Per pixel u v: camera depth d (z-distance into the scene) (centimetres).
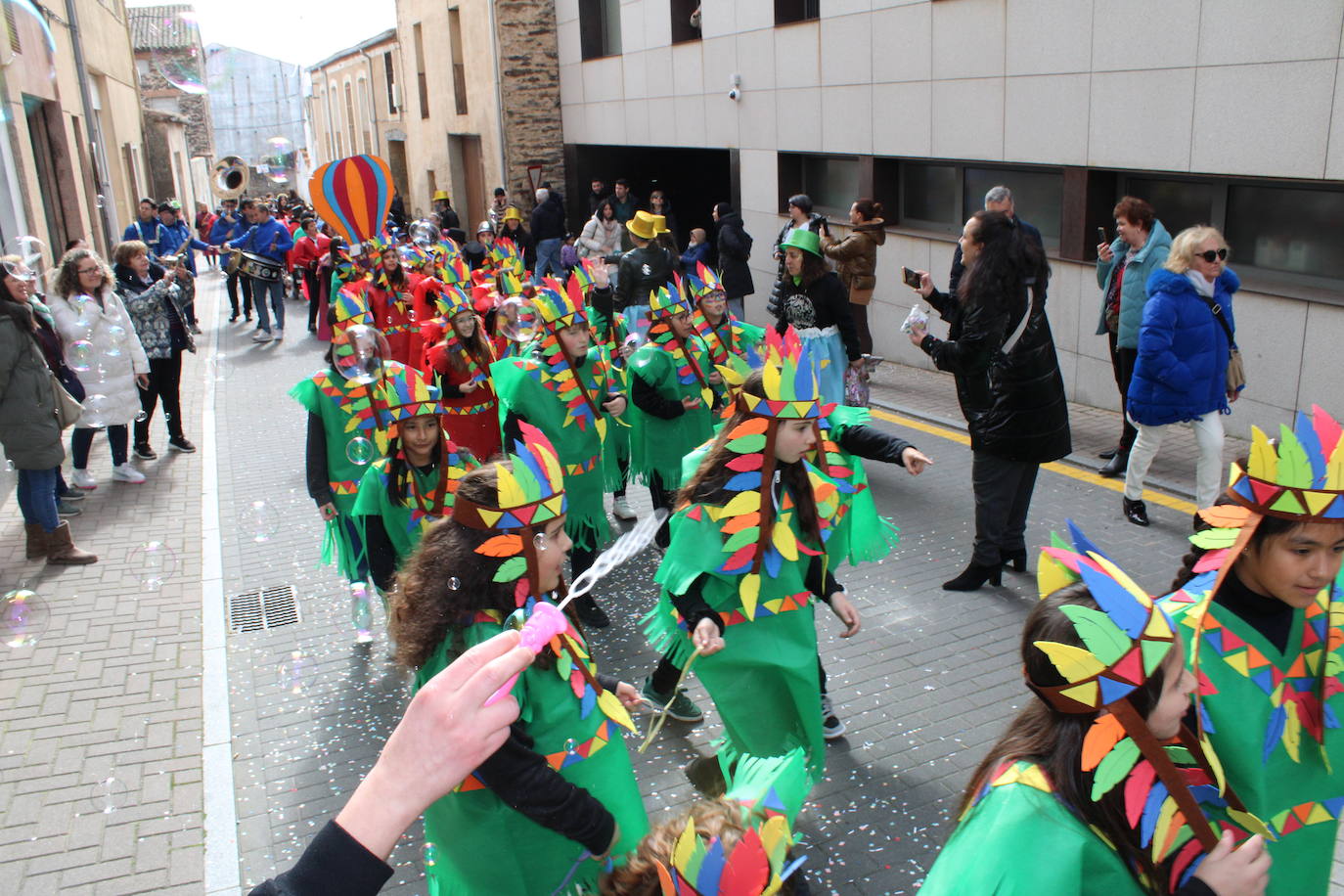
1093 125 901
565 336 602
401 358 1055
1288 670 230
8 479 877
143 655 561
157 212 1789
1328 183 740
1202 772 204
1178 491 713
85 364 831
